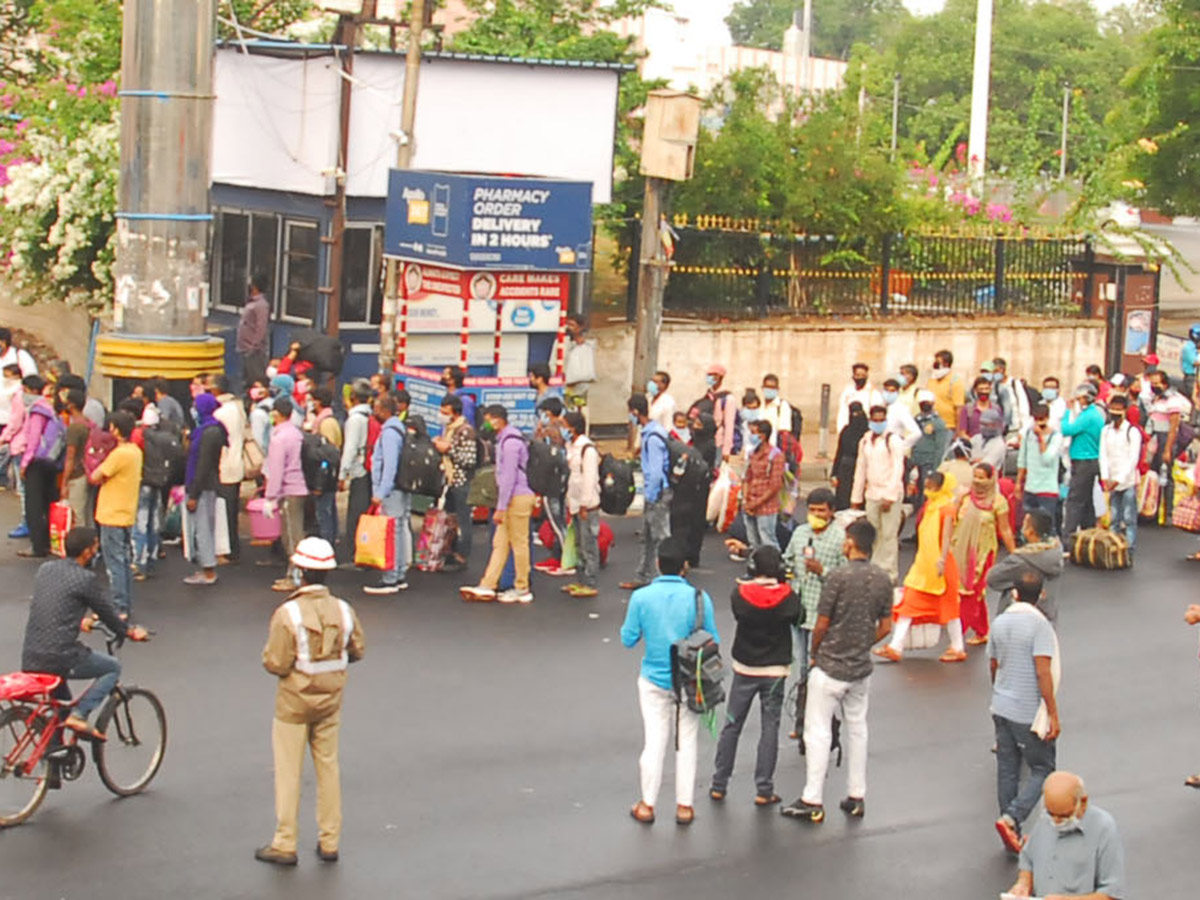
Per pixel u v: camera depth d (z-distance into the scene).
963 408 20.03
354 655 10.02
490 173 23.42
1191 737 13.23
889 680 14.33
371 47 26.30
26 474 16.42
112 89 24.92
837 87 31.73
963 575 14.96
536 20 28.80
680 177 22.19
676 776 11.16
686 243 25.17
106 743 10.72
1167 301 38.75
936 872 10.28
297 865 9.86
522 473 15.75
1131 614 17.09
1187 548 20.52
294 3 29.09
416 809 10.81
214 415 16.19
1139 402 22.11
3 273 24.62
